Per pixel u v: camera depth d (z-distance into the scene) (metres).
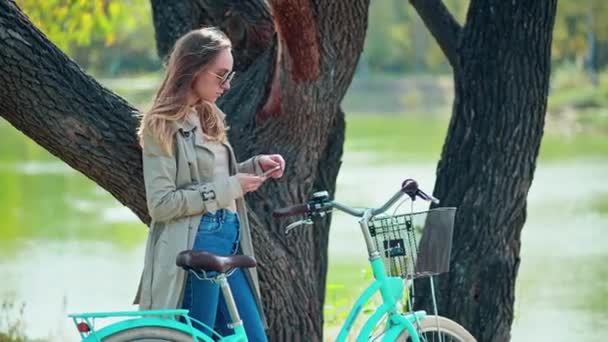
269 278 10.68
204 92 8.95
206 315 8.92
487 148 12.05
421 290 12.26
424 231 9.06
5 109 9.77
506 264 12.16
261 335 9.23
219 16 12.70
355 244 25.73
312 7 10.80
